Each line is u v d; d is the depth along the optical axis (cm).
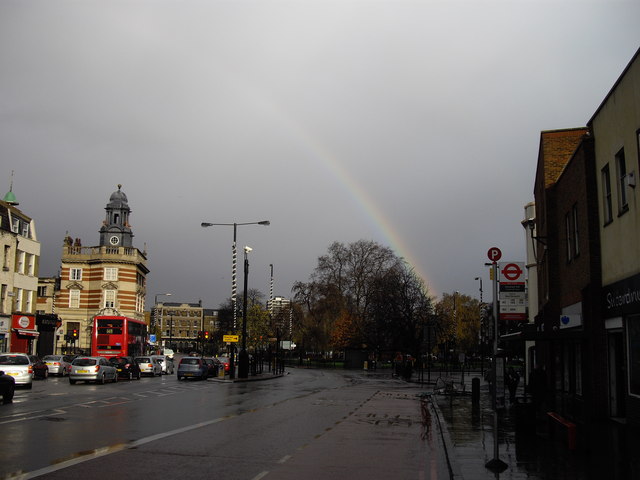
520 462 1084
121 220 8812
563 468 1028
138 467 1010
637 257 1471
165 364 5375
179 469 1003
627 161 1545
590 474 977
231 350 4284
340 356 8888
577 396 2080
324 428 1627
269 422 1728
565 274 2292
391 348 6375
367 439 1437
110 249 8506
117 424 1588
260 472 998
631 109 1514
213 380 4203
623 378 1684
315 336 6981
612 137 1670
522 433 1487
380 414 2033
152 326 10731
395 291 6025
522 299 2239
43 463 1024
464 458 1126
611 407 1711
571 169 2133
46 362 4494
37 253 5678
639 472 994
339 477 982
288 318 8506
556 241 2553
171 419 1731
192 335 19038
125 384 3603
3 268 5034
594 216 1822
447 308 7831
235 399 2550
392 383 4141
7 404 2119
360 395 2939
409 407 2316
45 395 2583
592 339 1759
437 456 1216
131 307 8475
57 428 1481
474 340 8800
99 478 916
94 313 8338
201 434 1434
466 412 2017
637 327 1500
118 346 4691
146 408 2052
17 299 5300
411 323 5847
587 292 1850
